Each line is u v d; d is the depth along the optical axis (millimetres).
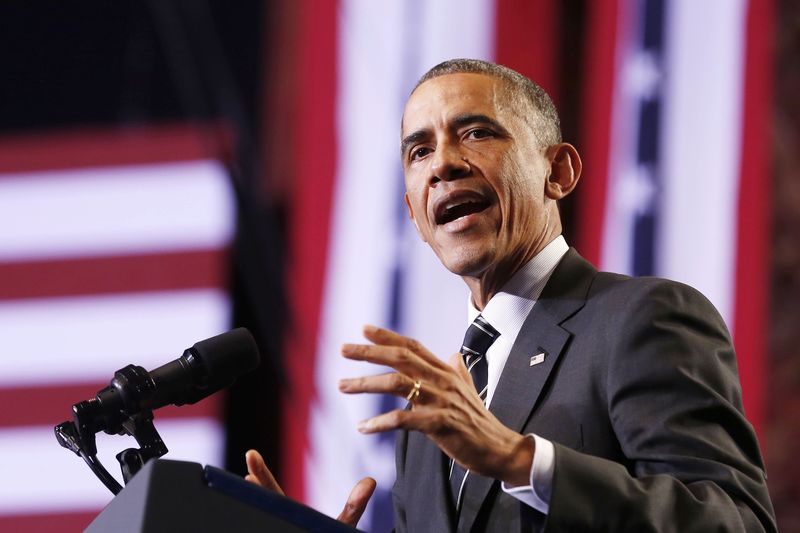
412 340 4355
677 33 11930
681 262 11547
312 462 11883
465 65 6285
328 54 12719
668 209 11648
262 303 12422
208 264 12680
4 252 13086
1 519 12445
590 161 11859
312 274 12344
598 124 11922
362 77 12586
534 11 12266
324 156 12531
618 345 5227
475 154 5965
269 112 12781
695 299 5445
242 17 13039
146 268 12844
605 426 5199
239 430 12055
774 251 11422
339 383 4250
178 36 13156
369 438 11852
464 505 5270
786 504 10969
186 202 12867
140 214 12977
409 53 12516
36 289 12992
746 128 11664
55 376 12812
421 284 12055
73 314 12891
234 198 12750
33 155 13273
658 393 5062
